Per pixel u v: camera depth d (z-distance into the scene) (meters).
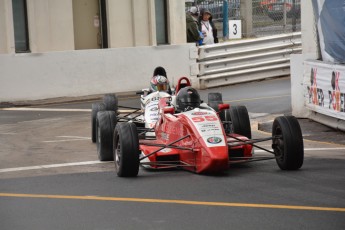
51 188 16.53
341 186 15.44
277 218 12.76
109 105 25.00
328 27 25.41
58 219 13.37
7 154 22.77
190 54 40.22
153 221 12.91
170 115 18.41
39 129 28.72
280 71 42.31
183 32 41.66
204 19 42.53
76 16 40.31
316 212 13.12
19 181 17.70
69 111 33.94
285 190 15.12
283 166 17.19
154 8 40.53
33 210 14.23
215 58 40.44
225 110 20.98
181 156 17.67
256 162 19.11
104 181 17.03
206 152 16.08
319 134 25.03
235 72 40.75
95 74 38.59
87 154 22.14
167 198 14.75
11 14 36.44
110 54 38.94
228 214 13.18
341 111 24.03
